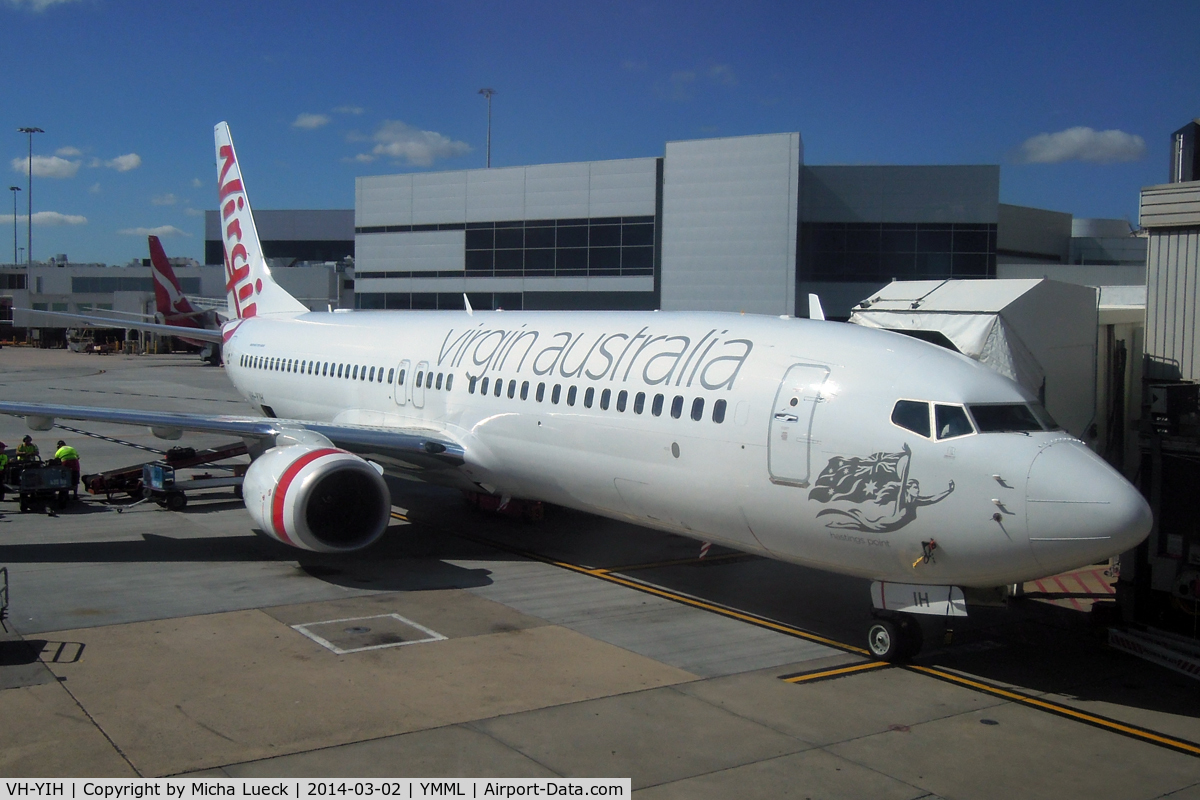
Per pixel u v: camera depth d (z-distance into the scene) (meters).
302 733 9.44
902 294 16.56
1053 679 11.60
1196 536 12.36
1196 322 12.94
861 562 11.84
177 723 9.62
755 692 10.91
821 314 15.16
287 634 12.66
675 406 13.77
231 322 30.58
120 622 13.05
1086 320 15.69
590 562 17.28
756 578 16.28
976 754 9.38
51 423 18.27
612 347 15.73
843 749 9.41
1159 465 12.74
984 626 13.81
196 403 42.66
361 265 59.22
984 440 10.82
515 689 10.80
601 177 50.72
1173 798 8.53
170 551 17.44
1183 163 15.51
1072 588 16.12
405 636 12.70
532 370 16.88
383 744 9.23
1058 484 10.38
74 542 18.02
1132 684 11.47
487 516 21.19
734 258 46.47
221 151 30.62
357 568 16.48
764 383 12.77
